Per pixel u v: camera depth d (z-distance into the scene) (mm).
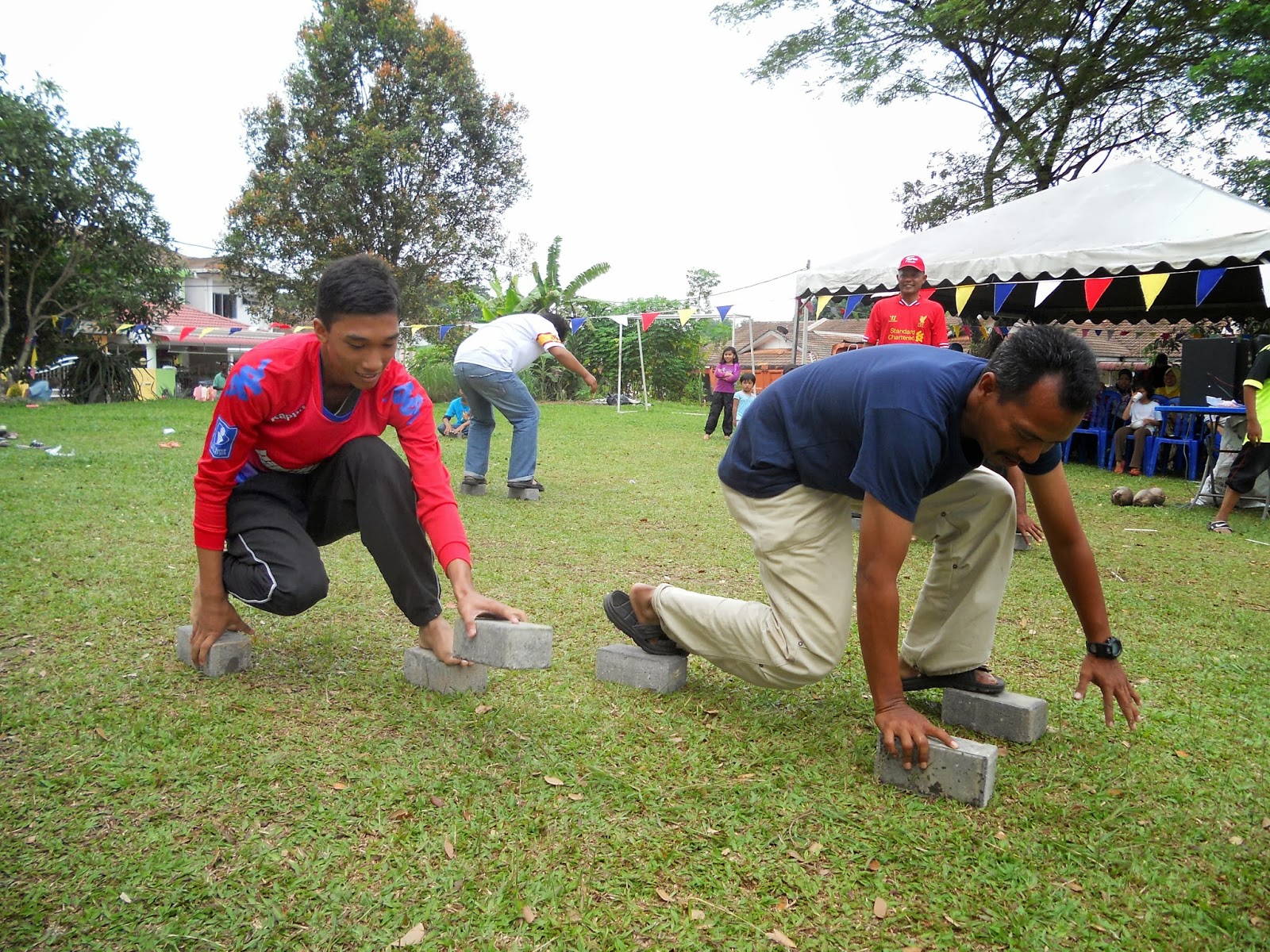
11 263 18125
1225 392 7594
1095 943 1617
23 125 16797
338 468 2555
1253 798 2184
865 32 16375
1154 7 14750
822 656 2340
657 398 24031
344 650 2998
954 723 2621
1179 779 2275
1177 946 1619
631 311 22969
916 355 2090
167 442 9672
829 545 2328
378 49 26766
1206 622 3795
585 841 1890
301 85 26203
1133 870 1854
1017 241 8734
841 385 2170
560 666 2965
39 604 3357
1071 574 2293
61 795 1972
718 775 2215
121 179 18406
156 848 1788
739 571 4484
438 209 27000
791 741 2430
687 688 2820
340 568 4160
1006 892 1767
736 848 1885
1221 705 2803
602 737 2402
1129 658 3268
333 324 2158
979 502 2453
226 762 2150
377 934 1567
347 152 26125
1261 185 15359
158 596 3523
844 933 1630
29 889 1644
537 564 4480
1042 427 1865
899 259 9430
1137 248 7633
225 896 1651
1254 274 10148
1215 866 1879
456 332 22719
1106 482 9188
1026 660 3219
